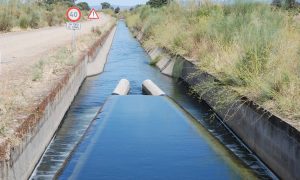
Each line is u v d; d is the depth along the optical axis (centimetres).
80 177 772
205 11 2177
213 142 972
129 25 6594
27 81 1142
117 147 930
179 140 981
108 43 3397
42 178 778
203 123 1152
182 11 2530
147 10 4688
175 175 778
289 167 728
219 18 1803
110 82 1812
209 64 1419
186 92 1583
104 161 847
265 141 841
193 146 940
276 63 1048
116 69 2212
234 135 1041
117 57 2742
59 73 1311
